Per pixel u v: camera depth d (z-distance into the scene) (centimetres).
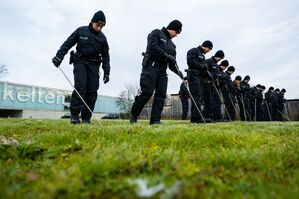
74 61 598
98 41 601
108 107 5228
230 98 1196
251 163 203
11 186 143
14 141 294
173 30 617
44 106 4469
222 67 1170
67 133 353
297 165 211
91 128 411
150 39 581
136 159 200
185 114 1198
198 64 805
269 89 1975
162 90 607
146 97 589
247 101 1469
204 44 860
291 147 277
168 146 296
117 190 146
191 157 229
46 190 140
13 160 217
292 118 2681
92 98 621
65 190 139
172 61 595
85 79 595
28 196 134
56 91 4638
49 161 216
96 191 146
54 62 576
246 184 158
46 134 356
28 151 236
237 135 348
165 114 3123
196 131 384
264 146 293
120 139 328
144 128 425
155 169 182
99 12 598
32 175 167
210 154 235
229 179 174
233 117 1203
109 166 179
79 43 592
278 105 2130
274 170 189
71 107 589
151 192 134
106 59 632
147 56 584
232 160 207
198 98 821
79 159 211
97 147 255
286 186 156
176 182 145
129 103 4066
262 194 136
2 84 4003
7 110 4266
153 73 584
